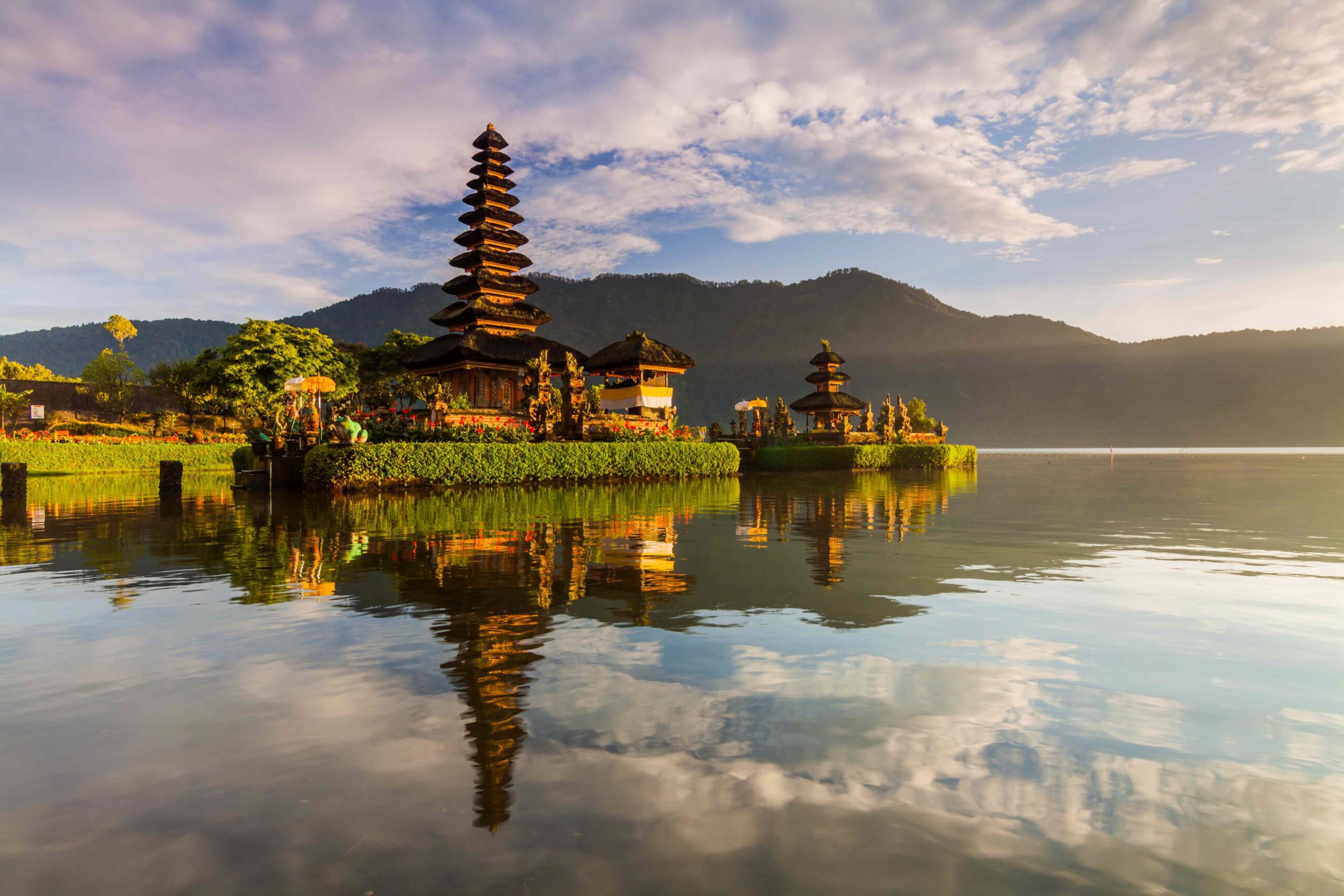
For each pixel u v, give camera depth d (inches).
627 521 414.3
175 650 148.9
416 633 162.1
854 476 1156.5
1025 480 961.5
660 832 76.2
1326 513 470.6
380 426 813.9
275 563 264.1
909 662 138.0
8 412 2171.5
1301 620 174.4
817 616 177.3
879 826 77.3
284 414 769.6
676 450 999.6
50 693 122.4
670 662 137.8
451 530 367.9
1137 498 620.1
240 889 67.1
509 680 127.6
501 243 1298.0
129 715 112.3
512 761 94.4
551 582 224.7
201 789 87.5
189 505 550.0
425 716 110.3
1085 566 257.8
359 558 274.8
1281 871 68.4
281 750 98.4
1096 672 132.4
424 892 66.1
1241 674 131.2
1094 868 69.1
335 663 138.7
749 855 71.5
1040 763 93.2
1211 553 291.9
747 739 100.8
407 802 83.7
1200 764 93.2
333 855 72.8
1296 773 90.7
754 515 451.8
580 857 71.5
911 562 266.7
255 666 137.4
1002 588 214.5
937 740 100.7
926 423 2089.1
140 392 2778.1
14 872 69.7
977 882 66.4
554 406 952.9
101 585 222.7
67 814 81.7
